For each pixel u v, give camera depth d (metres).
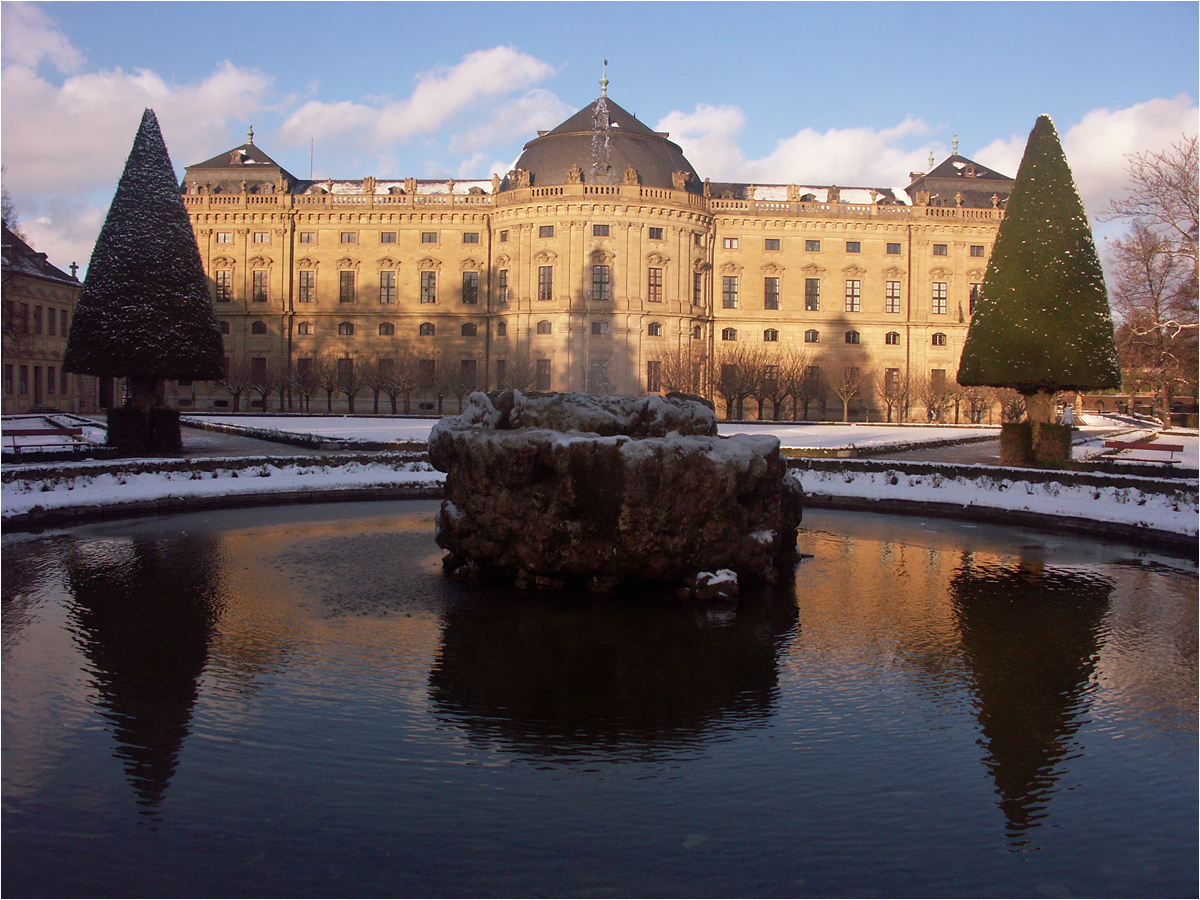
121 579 16.95
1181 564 19.48
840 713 10.63
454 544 17.30
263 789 8.54
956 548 21.38
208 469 28.59
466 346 98.19
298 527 23.47
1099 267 35.34
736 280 99.06
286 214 98.38
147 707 10.52
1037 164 35.75
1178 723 10.44
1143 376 71.38
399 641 13.18
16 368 78.75
